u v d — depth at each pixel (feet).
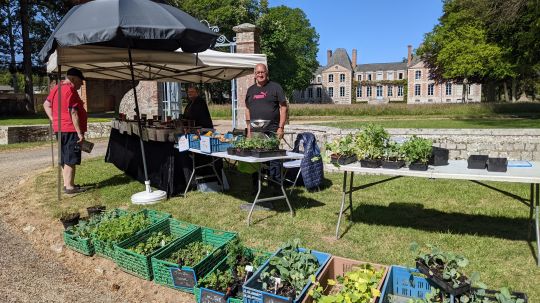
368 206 15.98
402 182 20.39
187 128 17.63
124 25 13.01
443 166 11.03
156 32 13.46
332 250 11.51
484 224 13.71
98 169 23.77
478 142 24.61
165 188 17.70
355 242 12.10
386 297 8.16
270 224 13.76
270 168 17.54
